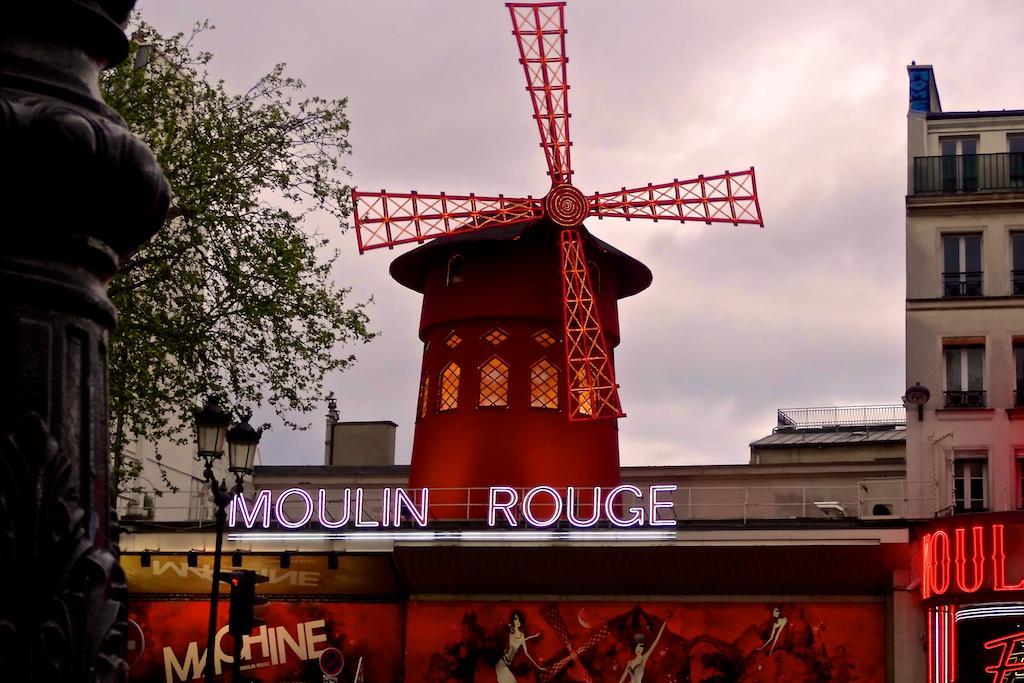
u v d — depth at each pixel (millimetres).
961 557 21828
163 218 3057
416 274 30422
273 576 25000
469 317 28109
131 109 18703
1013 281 24469
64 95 2859
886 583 23578
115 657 2797
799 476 33812
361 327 19109
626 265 29812
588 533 24047
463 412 27766
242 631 13898
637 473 34438
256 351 18734
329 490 36500
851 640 23688
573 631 24516
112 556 2879
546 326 28047
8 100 2732
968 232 24781
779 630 23922
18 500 2707
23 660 2666
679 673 24078
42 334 2787
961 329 24422
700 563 23750
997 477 23828
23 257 2811
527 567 24281
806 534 23438
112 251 2967
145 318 18453
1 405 2732
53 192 2793
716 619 24156
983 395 24156
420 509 25078
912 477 23969
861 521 23453
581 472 27391
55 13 2889
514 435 27375
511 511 25594
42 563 2705
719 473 34125
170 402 18422
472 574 24531
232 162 18594
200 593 25188
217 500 14180
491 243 28203
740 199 27656
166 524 25609
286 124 19281
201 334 18344
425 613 24969
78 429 2834
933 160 25188
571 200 27312
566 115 27625
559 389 27766
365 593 25031
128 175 2871
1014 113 25109
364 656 24891
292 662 24969
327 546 24828
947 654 22156
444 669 24719
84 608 2748
